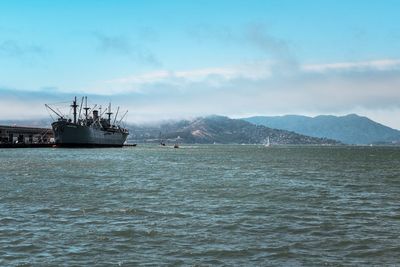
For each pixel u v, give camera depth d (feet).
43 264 71.05
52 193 156.46
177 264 71.36
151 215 112.27
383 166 353.10
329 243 84.89
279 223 103.30
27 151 627.05
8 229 94.32
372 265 71.72
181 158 493.36
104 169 292.40
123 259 73.72
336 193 164.35
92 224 100.37
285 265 71.46
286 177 237.45
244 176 241.96
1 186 179.22
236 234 91.50
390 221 107.14
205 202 136.46
